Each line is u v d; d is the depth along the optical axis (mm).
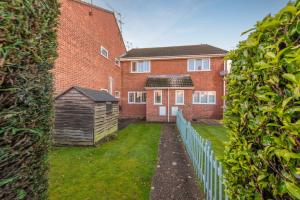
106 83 13555
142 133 9227
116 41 15727
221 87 14641
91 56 11172
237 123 1757
